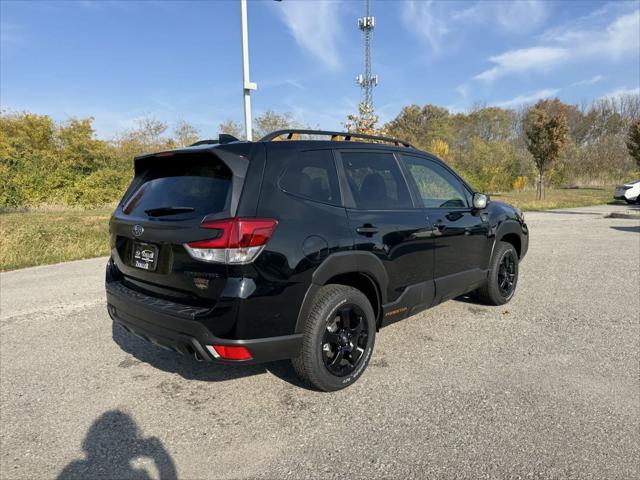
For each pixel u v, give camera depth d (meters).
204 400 2.99
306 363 2.83
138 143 25.38
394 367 3.41
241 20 10.48
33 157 17.86
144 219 2.89
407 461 2.29
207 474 2.23
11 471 2.26
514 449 2.37
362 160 3.38
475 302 5.06
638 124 27.92
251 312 2.49
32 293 5.74
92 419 2.76
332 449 2.42
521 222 5.09
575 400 2.86
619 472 2.17
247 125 10.98
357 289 3.12
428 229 3.62
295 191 2.80
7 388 3.17
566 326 4.23
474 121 60.81
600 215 15.35
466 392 3.00
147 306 2.76
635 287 5.59
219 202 2.58
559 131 22.39
